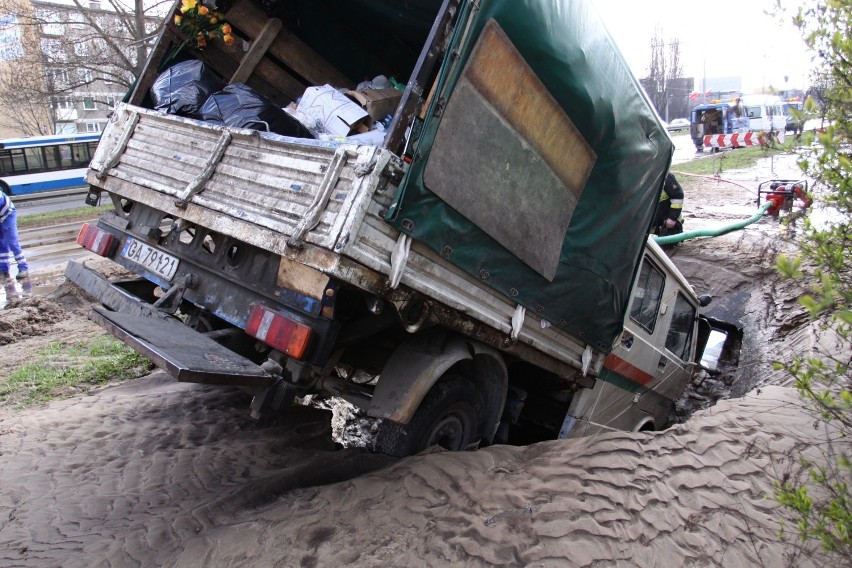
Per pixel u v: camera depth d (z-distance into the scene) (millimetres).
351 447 4117
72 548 2928
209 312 3523
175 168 3740
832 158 2084
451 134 2900
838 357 3824
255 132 3309
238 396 5148
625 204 4113
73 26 21000
